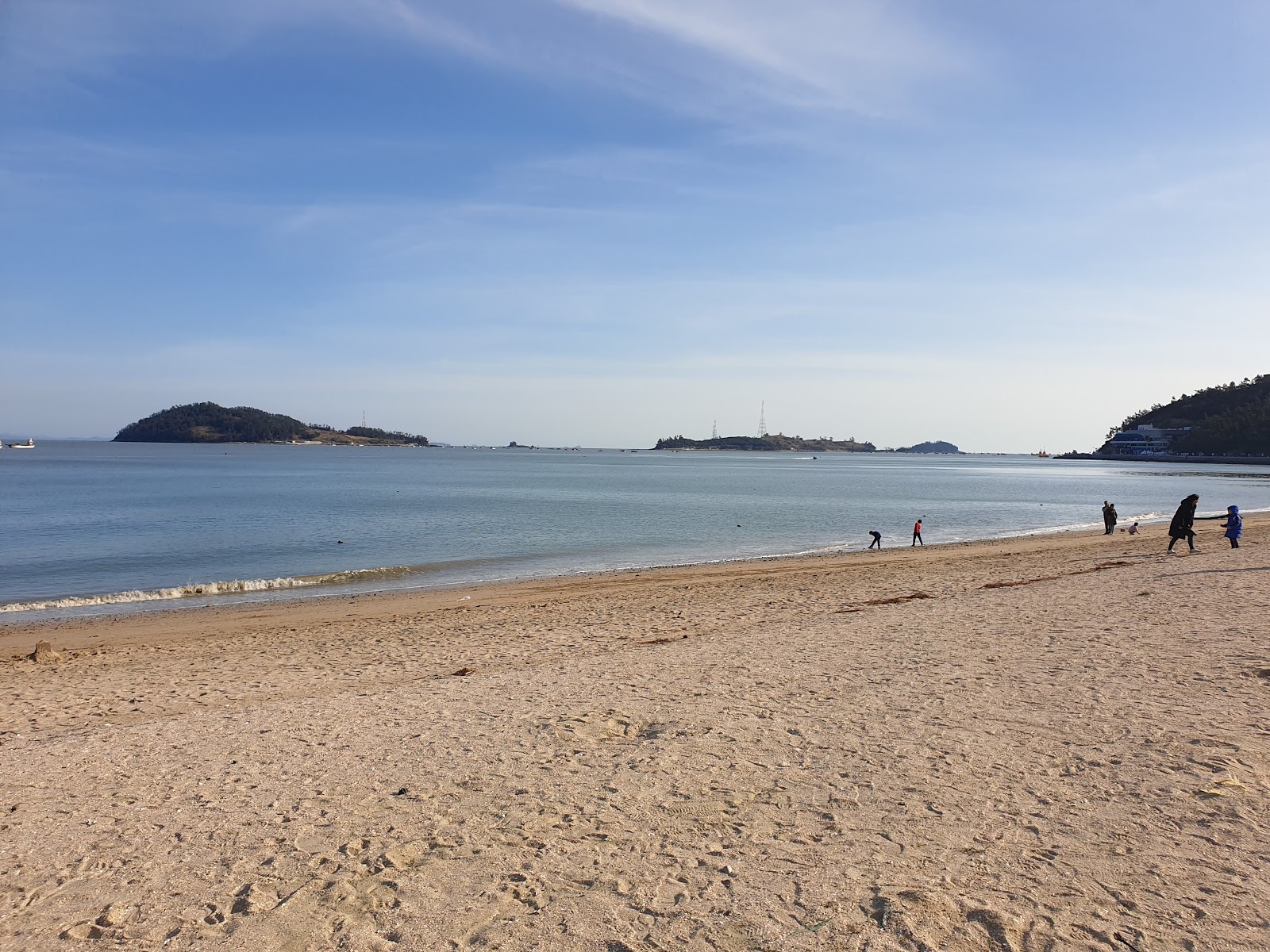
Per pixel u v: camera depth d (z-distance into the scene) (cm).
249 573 2969
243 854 550
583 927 437
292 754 774
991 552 3130
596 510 5969
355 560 3316
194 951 432
